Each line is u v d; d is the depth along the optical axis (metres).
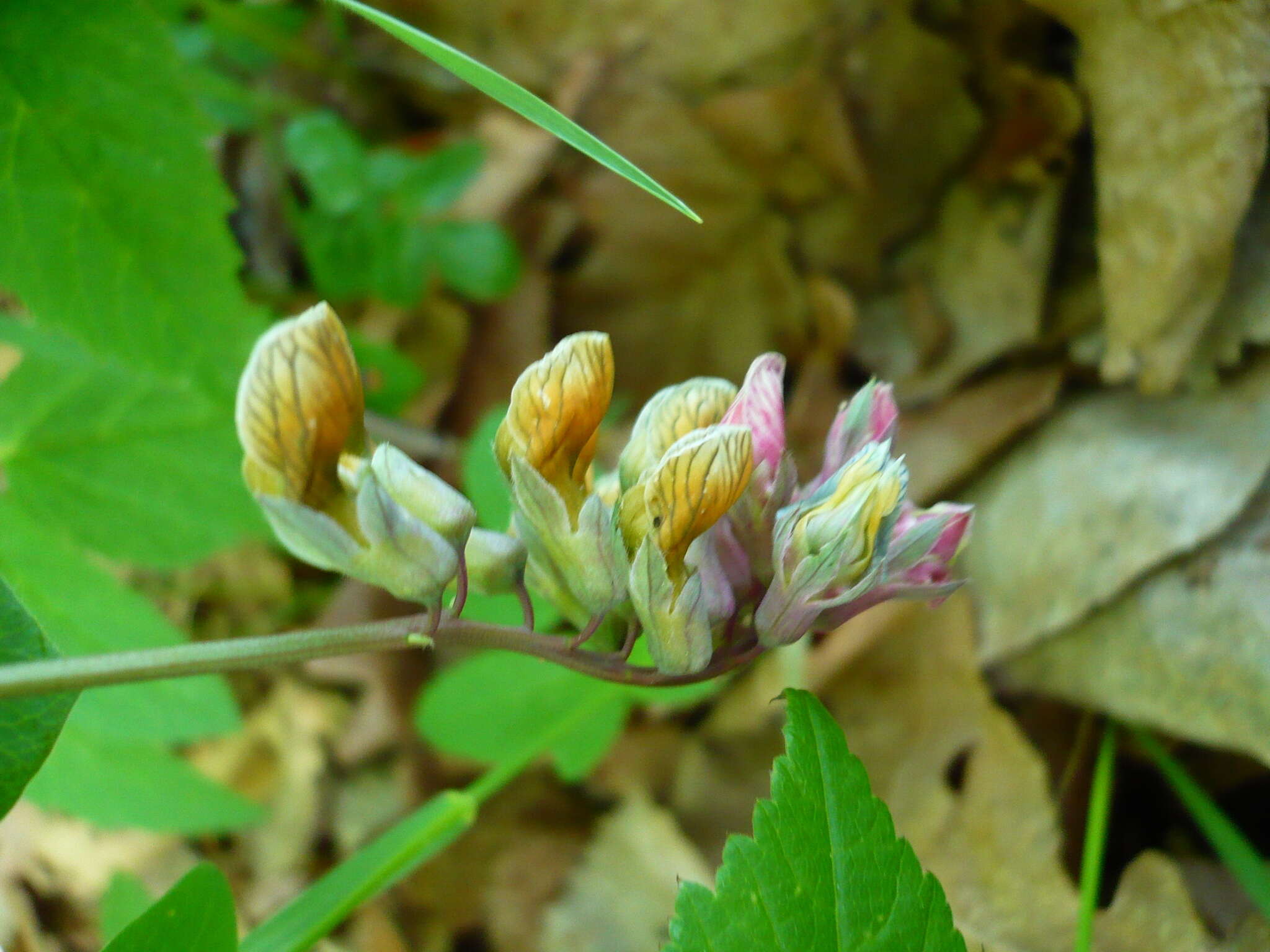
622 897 0.13
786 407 0.15
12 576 0.11
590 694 0.12
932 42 0.14
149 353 0.10
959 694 0.13
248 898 0.15
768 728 0.13
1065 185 0.13
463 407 0.16
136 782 0.11
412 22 0.17
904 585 0.08
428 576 0.07
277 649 0.07
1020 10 0.13
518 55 0.16
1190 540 0.11
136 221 0.10
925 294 0.14
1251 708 0.11
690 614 0.07
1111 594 0.12
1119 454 0.12
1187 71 0.11
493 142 0.16
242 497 0.12
